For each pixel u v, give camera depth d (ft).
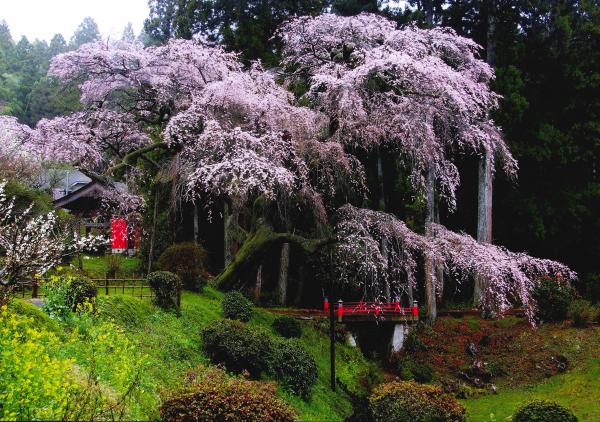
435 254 53.06
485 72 56.24
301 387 39.47
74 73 55.77
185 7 72.28
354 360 53.42
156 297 41.78
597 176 73.31
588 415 44.27
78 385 22.27
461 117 50.37
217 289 53.93
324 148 51.16
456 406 32.58
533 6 70.54
